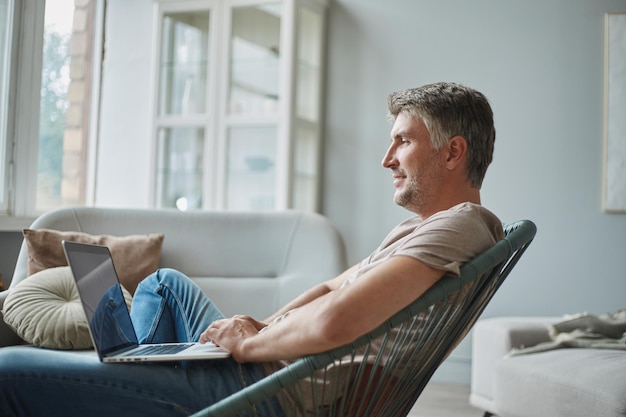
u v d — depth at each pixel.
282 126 4.74
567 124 4.71
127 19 5.26
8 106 3.79
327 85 5.09
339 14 5.09
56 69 4.55
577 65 4.71
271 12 4.81
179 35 4.99
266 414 1.49
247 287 2.77
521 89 4.77
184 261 2.82
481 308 1.64
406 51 4.96
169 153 4.99
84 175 4.90
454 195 1.67
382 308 1.34
